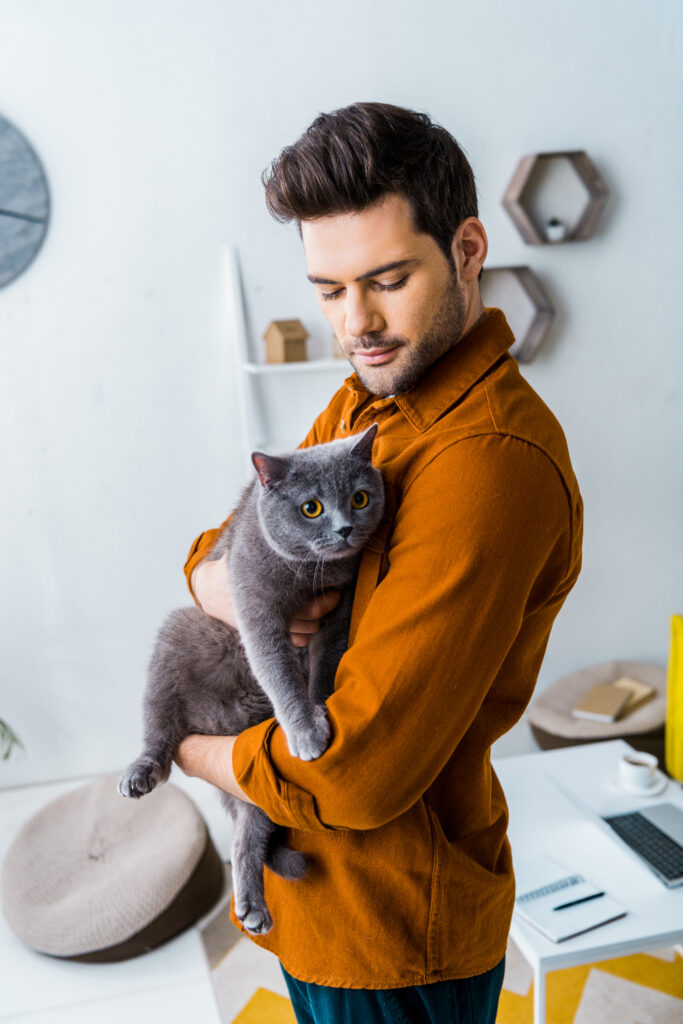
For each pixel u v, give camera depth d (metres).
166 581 2.88
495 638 0.82
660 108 2.79
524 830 1.96
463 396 0.94
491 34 2.65
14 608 2.80
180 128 2.59
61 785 2.90
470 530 0.82
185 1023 1.98
